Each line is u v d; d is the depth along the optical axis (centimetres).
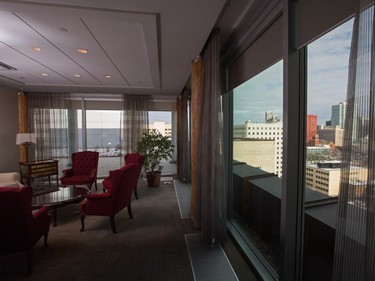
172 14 200
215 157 262
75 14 201
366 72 72
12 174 434
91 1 180
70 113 636
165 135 589
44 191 351
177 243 274
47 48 292
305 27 139
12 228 204
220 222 271
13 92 573
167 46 274
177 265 229
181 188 539
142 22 213
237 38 249
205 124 277
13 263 231
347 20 108
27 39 262
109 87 546
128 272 217
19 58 332
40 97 605
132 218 354
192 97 329
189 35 243
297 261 160
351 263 77
